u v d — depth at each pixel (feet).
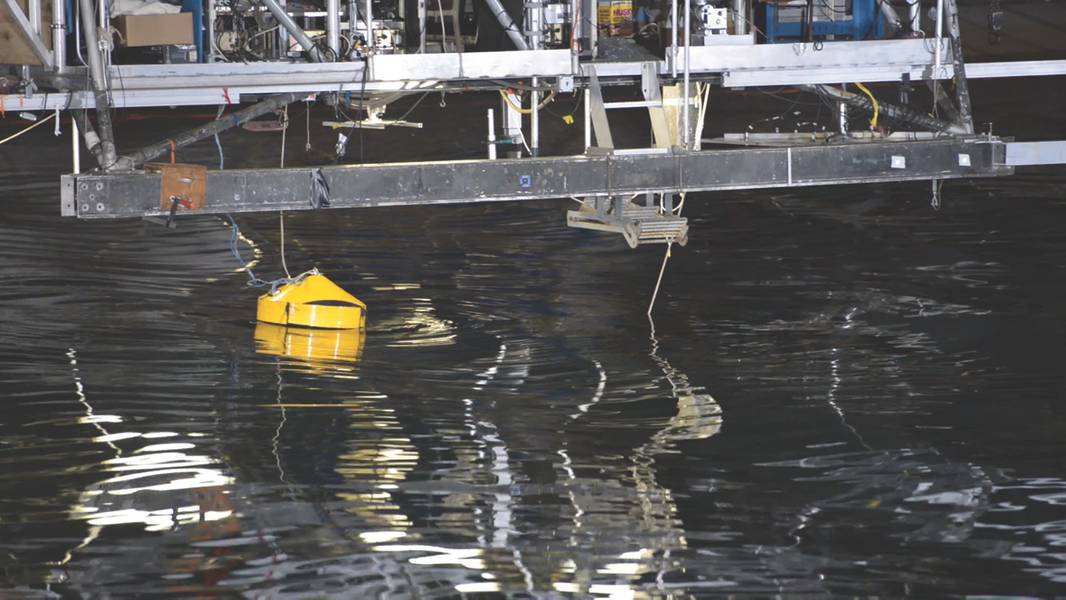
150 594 21.95
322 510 25.54
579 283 47.73
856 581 22.50
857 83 48.47
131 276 48.21
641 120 107.34
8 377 34.32
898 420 31.07
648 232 40.32
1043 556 23.43
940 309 42.63
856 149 40.27
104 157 37.14
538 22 42.68
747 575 22.75
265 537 24.25
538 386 34.22
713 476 27.45
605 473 27.68
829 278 48.03
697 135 43.47
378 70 40.63
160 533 24.39
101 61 37.83
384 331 40.52
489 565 23.08
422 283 47.96
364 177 37.29
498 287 47.19
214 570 22.85
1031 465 27.91
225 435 29.96
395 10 55.98
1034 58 132.57
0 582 22.34
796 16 51.98
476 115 111.65
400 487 26.81
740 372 35.42
